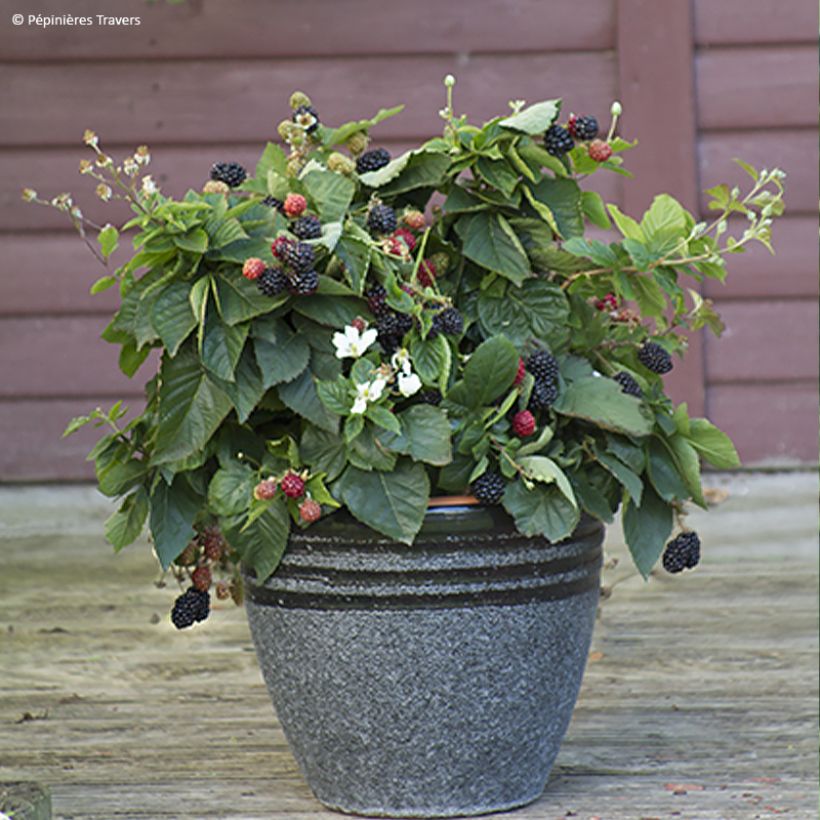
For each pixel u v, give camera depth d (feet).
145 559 19.36
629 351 10.03
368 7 21.94
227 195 9.39
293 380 8.78
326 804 9.54
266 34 21.97
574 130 9.39
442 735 9.05
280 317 8.91
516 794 9.44
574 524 8.84
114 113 22.04
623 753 11.00
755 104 21.89
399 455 8.80
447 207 9.23
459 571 8.87
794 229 21.98
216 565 10.27
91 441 22.34
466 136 9.34
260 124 22.08
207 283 8.61
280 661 9.26
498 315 9.41
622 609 16.26
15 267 22.18
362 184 9.50
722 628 15.35
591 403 9.08
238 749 11.32
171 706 12.66
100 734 11.82
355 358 8.79
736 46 21.90
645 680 13.29
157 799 10.03
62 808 9.88
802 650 14.37
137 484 9.52
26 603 16.90
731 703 12.46
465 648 8.93
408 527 8.68
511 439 8.93
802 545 19.52
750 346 22.04
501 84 22.04
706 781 10.25
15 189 22.08
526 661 9.07
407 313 8.86
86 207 22.09
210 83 22.04
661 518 9.55
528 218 9.34
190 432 8.71
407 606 8.88
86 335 22.27
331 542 8.91
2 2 21.86
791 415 22.08
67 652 14.65
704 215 22.09
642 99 21.68
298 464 8.88
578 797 9.84
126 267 8.91
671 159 21.75
